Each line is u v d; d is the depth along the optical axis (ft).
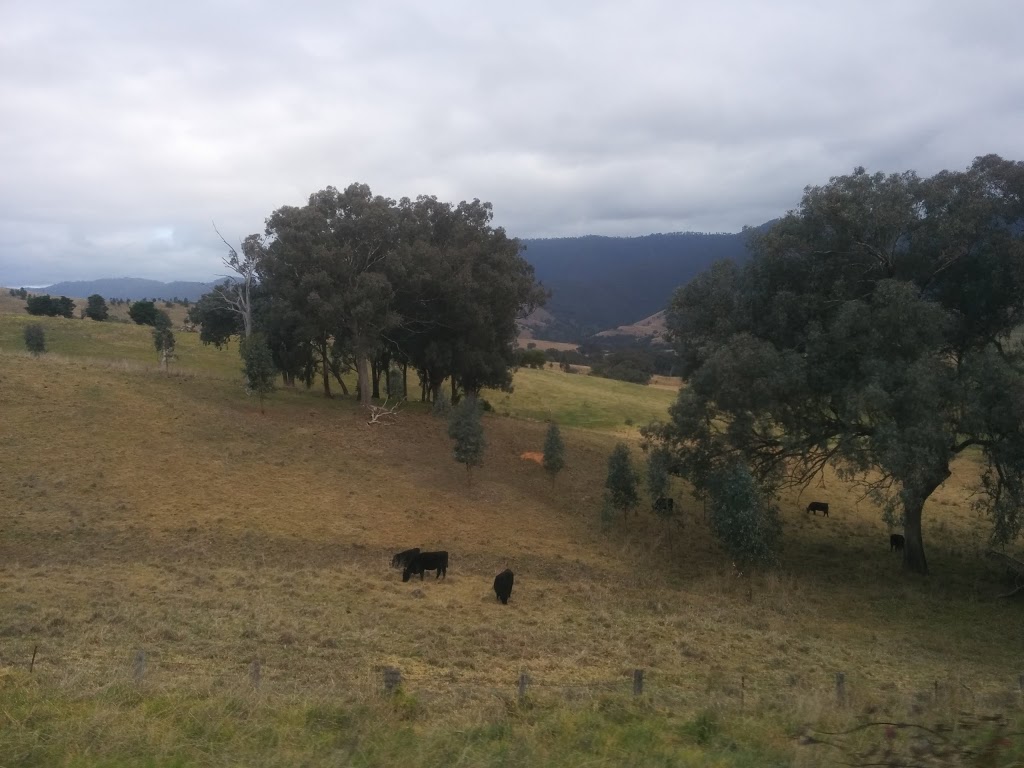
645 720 31.71
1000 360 73.92
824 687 43.98
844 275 85.35
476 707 35.37
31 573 68.08
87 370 127.75
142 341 230.27
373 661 48.85
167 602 61.16
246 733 27.30
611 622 64.39
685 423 86.12
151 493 89.51
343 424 123.13
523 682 37.70
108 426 104.94
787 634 64.49
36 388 113.29
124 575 69.05
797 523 111.55
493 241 138.82
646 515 106.42
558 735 29.12
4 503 82.43
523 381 240.12
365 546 84.48
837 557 96.94
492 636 57.62
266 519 87.25
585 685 43.68
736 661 54.85
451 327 136.46
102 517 82.58
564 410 203.41
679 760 25.34
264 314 134.72
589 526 100.78
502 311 138.31
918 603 77.92
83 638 49.39
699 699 38.14
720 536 82.23
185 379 133.90
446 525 93.61
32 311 272.10
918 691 42.55
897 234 81.15
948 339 85.87
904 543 92.27
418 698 35.73
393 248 128.57
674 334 100.89
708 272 95.71
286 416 122.72
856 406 72.38
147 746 25.04
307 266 121.80
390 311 127.03
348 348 127.75
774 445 88.94
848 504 123.95
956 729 25.84
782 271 86.48
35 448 95.45
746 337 82.02
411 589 71.61
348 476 104.37
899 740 25.54
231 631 53.72
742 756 25.88
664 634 61.57
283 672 44.39
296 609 61.52
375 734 27.84
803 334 85.30
